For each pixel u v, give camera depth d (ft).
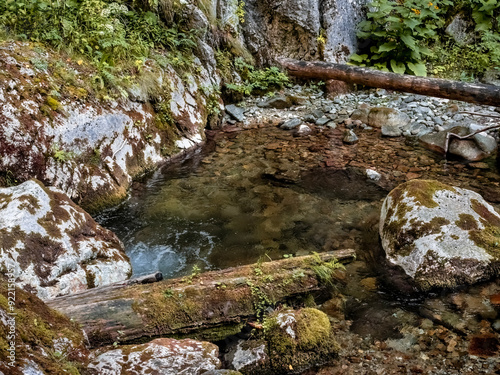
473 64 29.50
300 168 18.51
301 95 27.84
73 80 16.80
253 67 28.60
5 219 9.83
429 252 11.05
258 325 9.32
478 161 18.57
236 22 28.14
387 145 20.75
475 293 10.38
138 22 22.45
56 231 10.49
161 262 12.43
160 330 9.00
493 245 11.05
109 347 7.80
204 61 24.90
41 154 14.25
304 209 15.20
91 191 15.31
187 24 24.23
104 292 9.35
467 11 31.04
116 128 17.17
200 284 9.75
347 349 8.96
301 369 8.47
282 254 12.68
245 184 17.20
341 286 11.00
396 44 27.30
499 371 8.14
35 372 5.63
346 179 17.37
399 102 25.81
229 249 13.01
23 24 18.24
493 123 22.22
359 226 13.99
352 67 21.85
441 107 24.73
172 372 7.11
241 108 25.81
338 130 22.99
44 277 9.55
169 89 21.12
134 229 14.16
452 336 9.14
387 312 10.05
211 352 7.93
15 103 14.32
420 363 8.48
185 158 19.84
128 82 18.93
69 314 8.49
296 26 28.96
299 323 8.94
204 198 16.16
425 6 26.78
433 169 17.95
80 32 19.17
